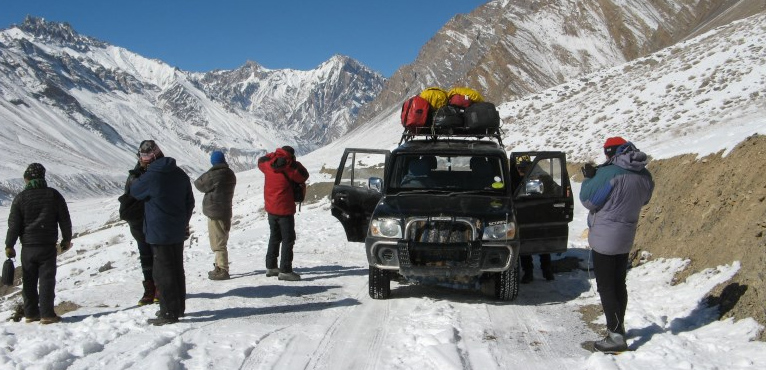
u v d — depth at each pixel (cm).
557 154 916
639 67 4788
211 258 1337
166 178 726
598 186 608
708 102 2930
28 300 763
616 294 621
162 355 571
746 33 3962
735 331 610
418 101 998
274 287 957
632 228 610
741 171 862
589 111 3769
